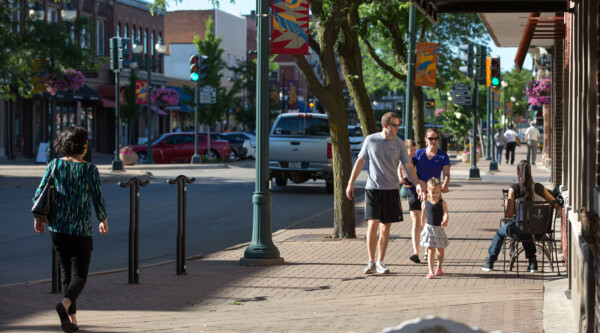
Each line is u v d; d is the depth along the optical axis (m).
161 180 39.09
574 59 11.88
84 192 10.18
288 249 17.70
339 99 19.03
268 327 10.34
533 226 14.21
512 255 15.45
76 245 10.15
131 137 79.06
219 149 58.12
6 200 28.94
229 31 109.06
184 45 106.62
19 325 10.48
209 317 10.99
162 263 15.92
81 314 11.16
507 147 56.22
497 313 11.00
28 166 48.34
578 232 10.06
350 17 20.61
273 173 33.38
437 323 3.48
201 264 15.77
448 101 65.44
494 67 40.03
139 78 75.88
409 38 28.25
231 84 107.75
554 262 15.55
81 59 38.56
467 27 44.25
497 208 26.48
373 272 14.44
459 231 20.55
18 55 37.03
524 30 19.94
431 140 15.80
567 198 14.40
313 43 19.23
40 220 10.09
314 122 33.59
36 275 14.90
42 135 65.94
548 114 47.94
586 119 9.94
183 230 14.53
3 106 59.44
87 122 73.69
